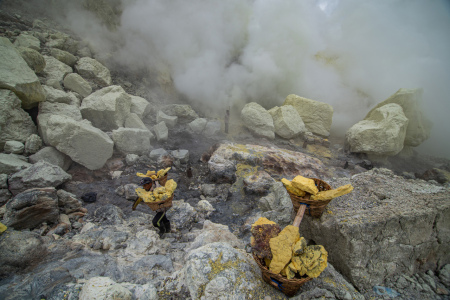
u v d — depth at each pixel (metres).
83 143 4.87
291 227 2.27
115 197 4.61
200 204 4.66
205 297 2.20
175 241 3.63
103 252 3.14
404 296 2.46
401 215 2.60
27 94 5.11
